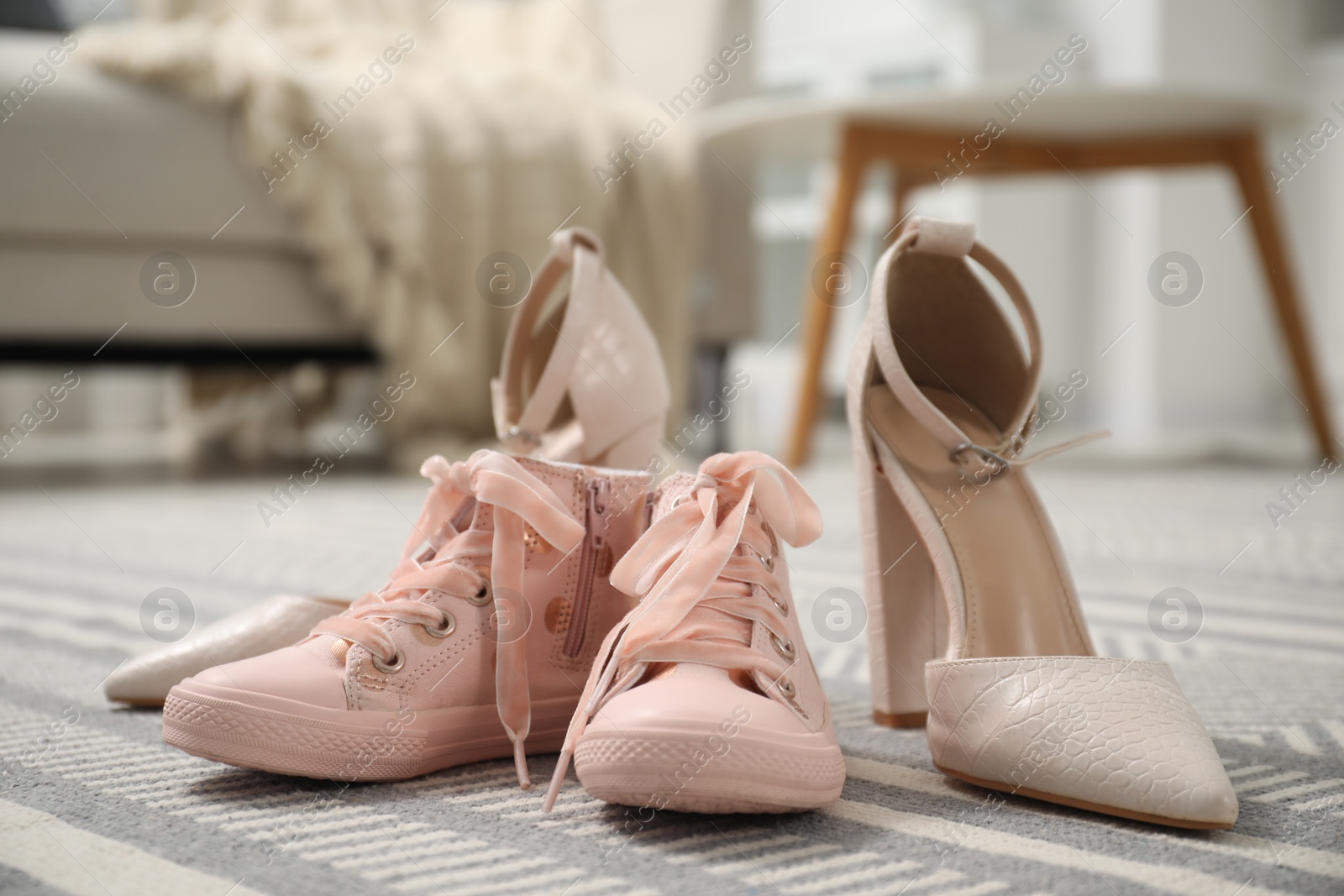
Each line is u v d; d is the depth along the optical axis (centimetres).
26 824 55
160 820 55
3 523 176
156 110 207
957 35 400
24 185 197
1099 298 438
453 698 64
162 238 210
